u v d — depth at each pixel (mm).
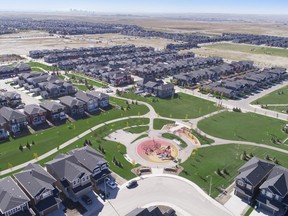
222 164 83125
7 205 57906
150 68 181250
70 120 111562
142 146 92312
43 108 113562
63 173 70250
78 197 68938
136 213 55812
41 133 100625
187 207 65938
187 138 98438
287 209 65125
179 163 83250
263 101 138125
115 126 106438
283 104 134375
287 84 169125
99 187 72438
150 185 73375
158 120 112750
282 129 106812
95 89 150250
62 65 194750
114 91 147625
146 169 79500
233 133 103062
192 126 108000
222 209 65625
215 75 179250
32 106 110688
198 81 169125
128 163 82688
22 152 88188
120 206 66000
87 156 75875
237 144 95000
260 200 65750
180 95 144125
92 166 72750
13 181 66375
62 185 69062
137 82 160875
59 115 112562
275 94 149375
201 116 118000
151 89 144500
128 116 116062
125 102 132000
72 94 142750
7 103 124250
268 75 170875
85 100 120688
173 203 67125
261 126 109375
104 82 163000
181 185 73562
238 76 174500
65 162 72312
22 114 103625
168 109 124750
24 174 67562
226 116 118625
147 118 114438
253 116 119125
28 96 138125
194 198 68938
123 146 92125
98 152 81000
